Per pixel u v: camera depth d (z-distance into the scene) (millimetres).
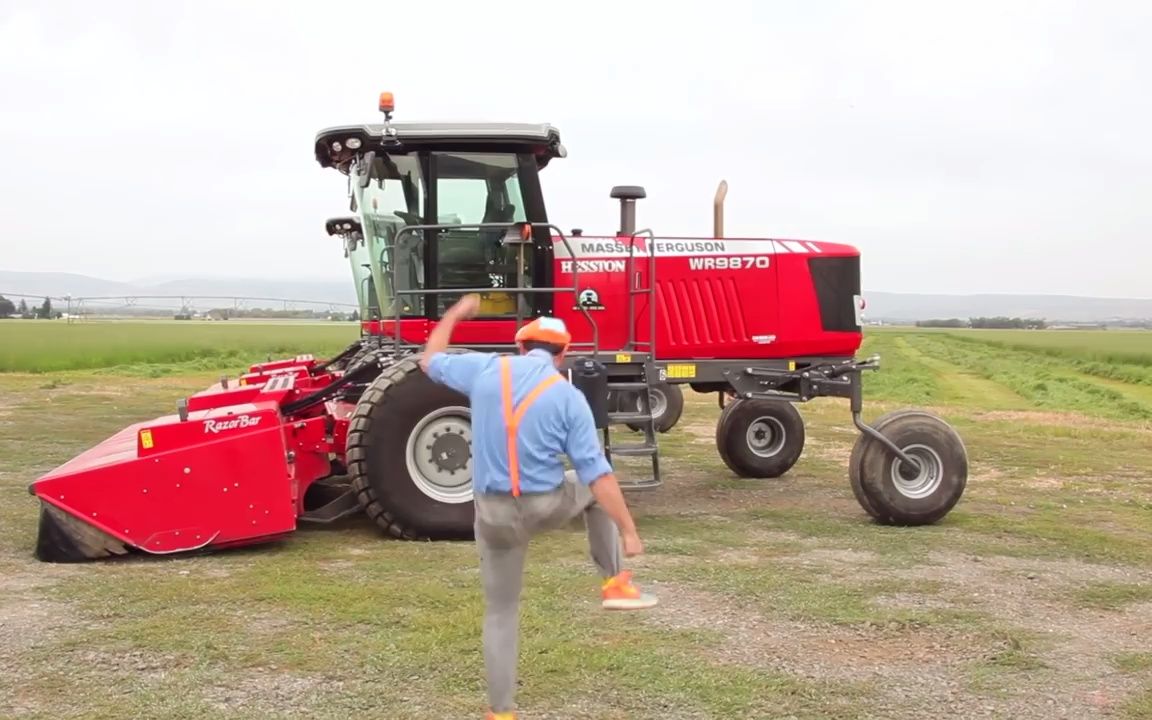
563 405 3801
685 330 8977
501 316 8062
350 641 4969
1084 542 7555
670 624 5371
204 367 32250
